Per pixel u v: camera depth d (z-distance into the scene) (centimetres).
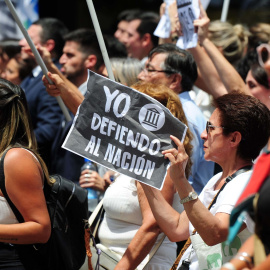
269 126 555
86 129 572
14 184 559
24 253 580
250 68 795
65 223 600
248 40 974
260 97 741
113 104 573
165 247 635
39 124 1034
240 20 1485
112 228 643
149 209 608
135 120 570
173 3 961
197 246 543
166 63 764
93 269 639
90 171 829
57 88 740
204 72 854
